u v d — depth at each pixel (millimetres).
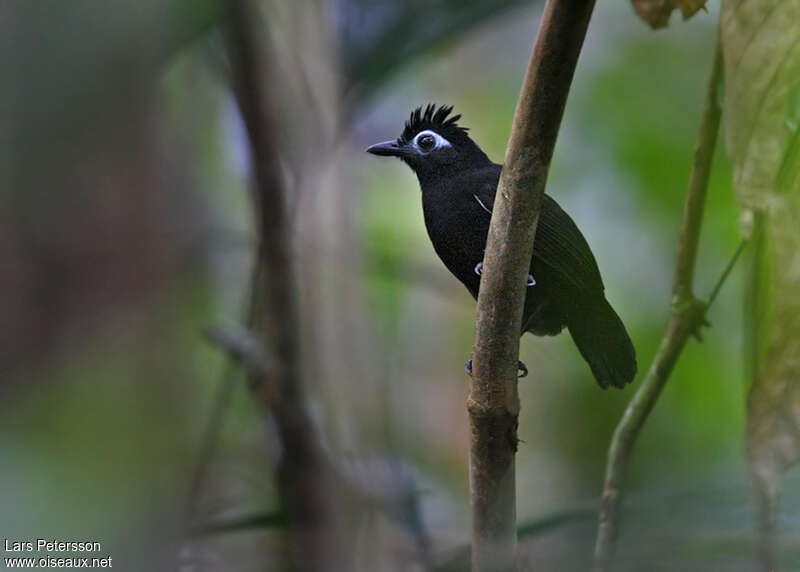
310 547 6711
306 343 8594
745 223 4176
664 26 5422
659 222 13531
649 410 5203
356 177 10430
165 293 6098
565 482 13367
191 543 4996
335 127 8016
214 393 10047
